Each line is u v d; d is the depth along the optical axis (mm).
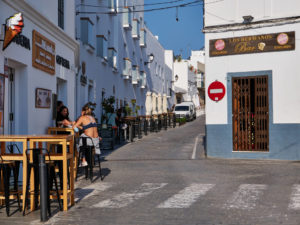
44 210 6129
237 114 14312
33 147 6762
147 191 8375
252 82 14711
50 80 12742
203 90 74188
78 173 11109
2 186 7125
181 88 59219
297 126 13383
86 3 21047
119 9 28391
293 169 11297
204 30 14500
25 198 6539
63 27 14586
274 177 9914
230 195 7785
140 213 6543
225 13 14266
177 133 26188
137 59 34688
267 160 13625
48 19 12039
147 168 11906
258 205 6918
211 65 14508
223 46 14289
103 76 23984
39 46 11602
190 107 42844
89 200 7660
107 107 22297
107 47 24703
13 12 9711
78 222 6062
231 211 6539
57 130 10719
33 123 11188
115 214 6520
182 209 6738
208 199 7469
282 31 13500
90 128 10133
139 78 34469
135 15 34000
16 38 9930
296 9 13328
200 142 19812
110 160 14000
